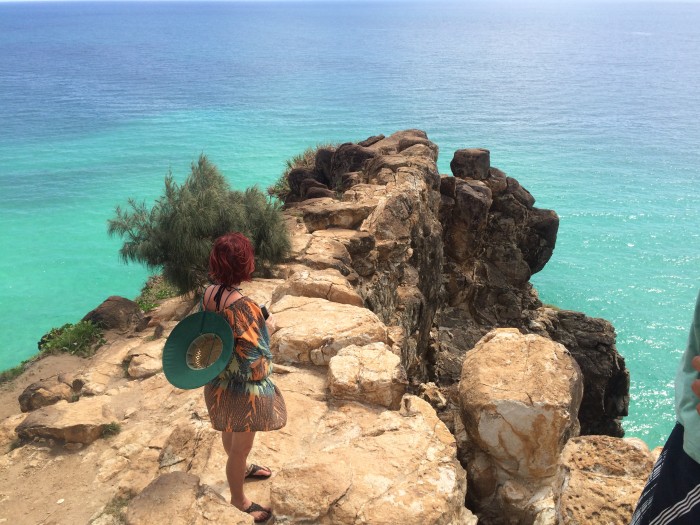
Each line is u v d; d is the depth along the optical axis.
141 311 13.39
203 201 12.71
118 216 13.12
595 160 90.88
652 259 53.09
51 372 11.05
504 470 6.36
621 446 5.36
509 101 149.00
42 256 44.50
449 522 5.08
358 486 5.20
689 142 105.94
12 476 6.80
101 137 94.38
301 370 7.38
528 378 6.39
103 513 5.92
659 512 2.70
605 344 21.95
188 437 6.31
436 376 19.05
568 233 59.12
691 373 2.67
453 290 21.88
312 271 10.02
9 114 116.44
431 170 18.53
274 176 69.12
